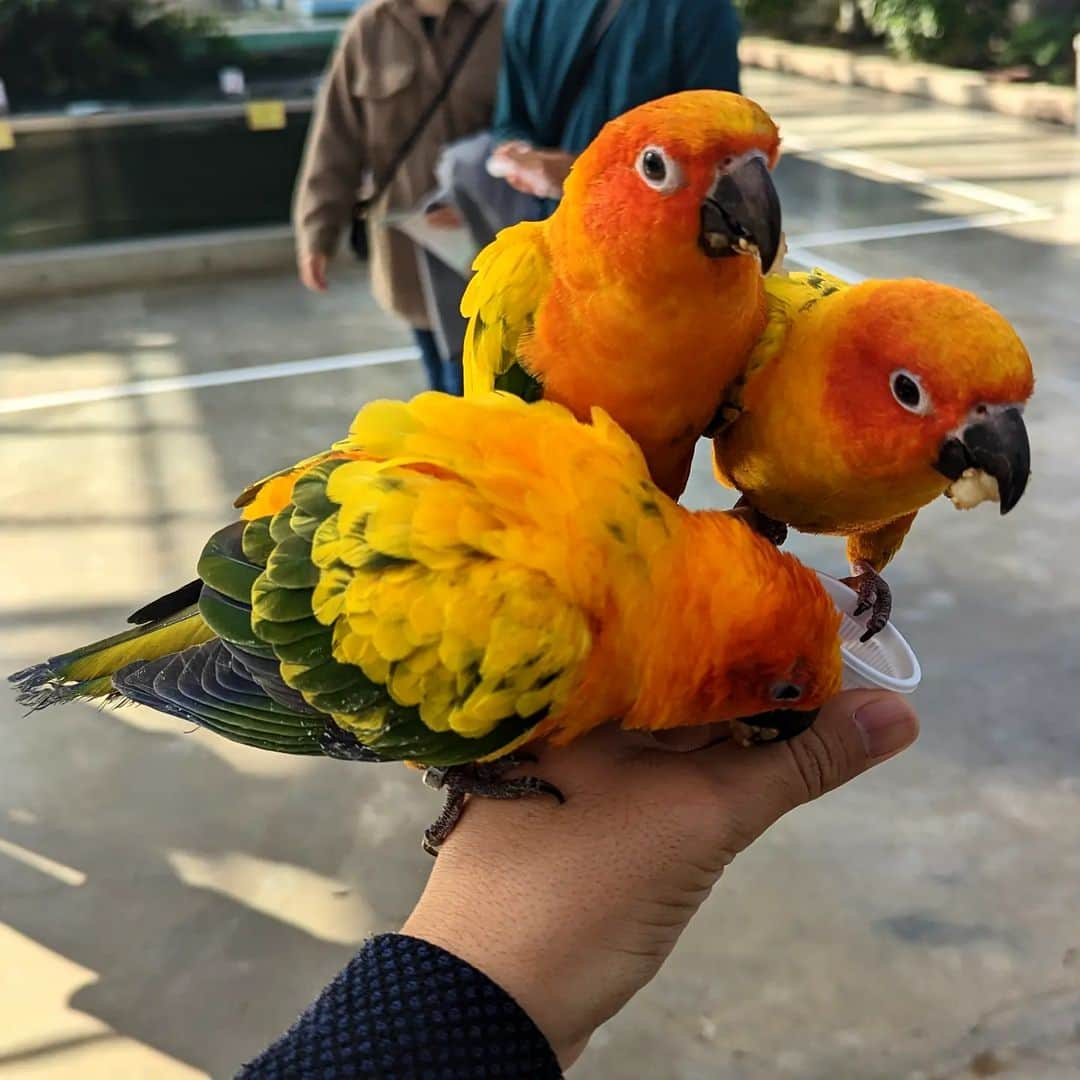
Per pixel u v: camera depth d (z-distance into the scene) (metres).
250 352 1.30
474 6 0.79
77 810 0.66
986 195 1.72
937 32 2.59
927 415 0.27
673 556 0.28
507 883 0.28
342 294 1.48
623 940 0.28
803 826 0.64
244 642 0.30
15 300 1.50
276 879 0.62
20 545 0.91
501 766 0.31
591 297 0.31
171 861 0.63
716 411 0.32
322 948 0.58
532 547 0.27
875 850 0.63
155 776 0.69
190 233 1.57
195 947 0.58
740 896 0.60
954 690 0.74
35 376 1.25
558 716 0.28
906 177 1.84
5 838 0.65
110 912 0.60
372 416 0.30
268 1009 0.55
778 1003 0.55
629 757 0.30
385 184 0.83
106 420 1.13
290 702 0.30
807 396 0.29
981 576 0.85
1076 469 0.98
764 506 0.32
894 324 0.27
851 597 0.34
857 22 2.99
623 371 0.31
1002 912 0.59
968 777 0.67
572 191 0.32
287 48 1.58
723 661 0.27
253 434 1.09
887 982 0.56
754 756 0.30
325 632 0.28
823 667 0.28
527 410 0.30
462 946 0.27
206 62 1.55
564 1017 0.27
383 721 0.28
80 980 0.57
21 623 0.82
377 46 0.80
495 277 0.33
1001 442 0.26
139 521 0.94
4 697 0.75
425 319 0.86
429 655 0.27
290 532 0.30
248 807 0.67
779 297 0.31
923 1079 0.52
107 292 1.52
